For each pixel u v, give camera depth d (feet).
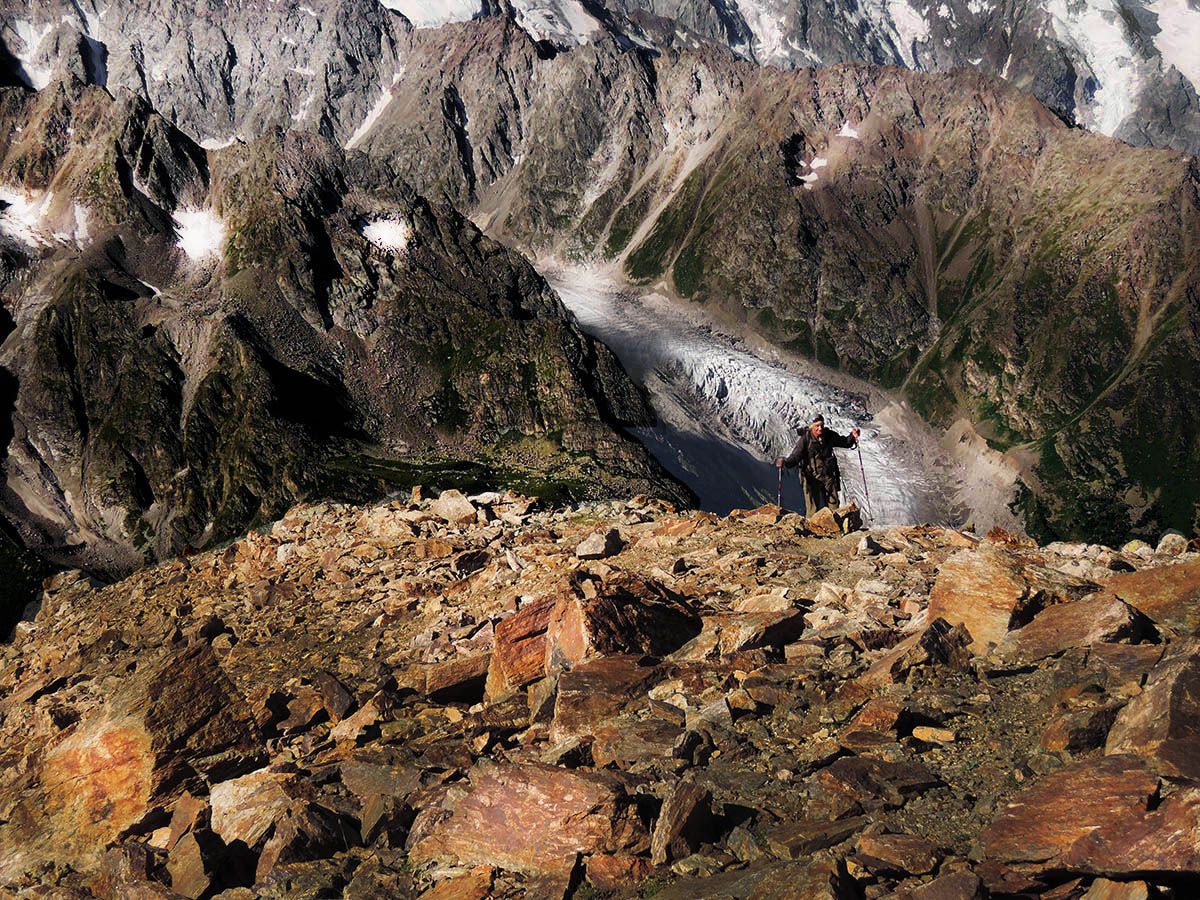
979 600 32.42
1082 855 18.84
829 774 23.68
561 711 30.78
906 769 23.77
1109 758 20.90
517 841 23.49
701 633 37.19
